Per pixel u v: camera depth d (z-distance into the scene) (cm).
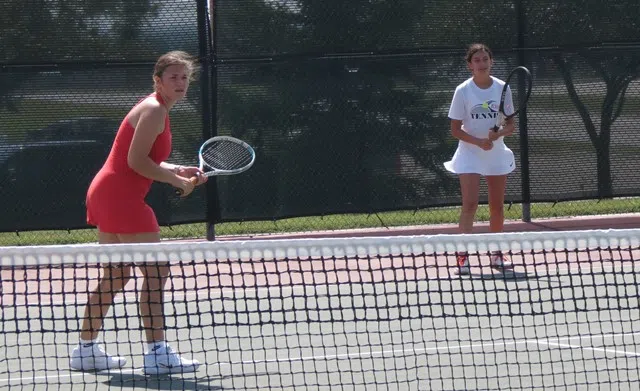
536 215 1775
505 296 1064
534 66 1612
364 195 1555
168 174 760
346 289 1141
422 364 777
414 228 1672
